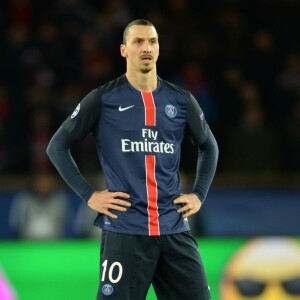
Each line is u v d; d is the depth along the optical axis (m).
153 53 18.53
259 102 43.41
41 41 43.53
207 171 19.41
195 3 47.25
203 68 43.72
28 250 28.23
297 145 39.84
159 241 18.30
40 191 34.84
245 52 44.88
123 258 18.17
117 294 18.16
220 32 45.34
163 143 18.52
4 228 35.91
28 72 42.56
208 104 41.72
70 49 43.47
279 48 45.59
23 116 40.12
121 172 18.36
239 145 38.94
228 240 28.62
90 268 28.33
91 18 44.84
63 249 28.39
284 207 36.84
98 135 18.73
